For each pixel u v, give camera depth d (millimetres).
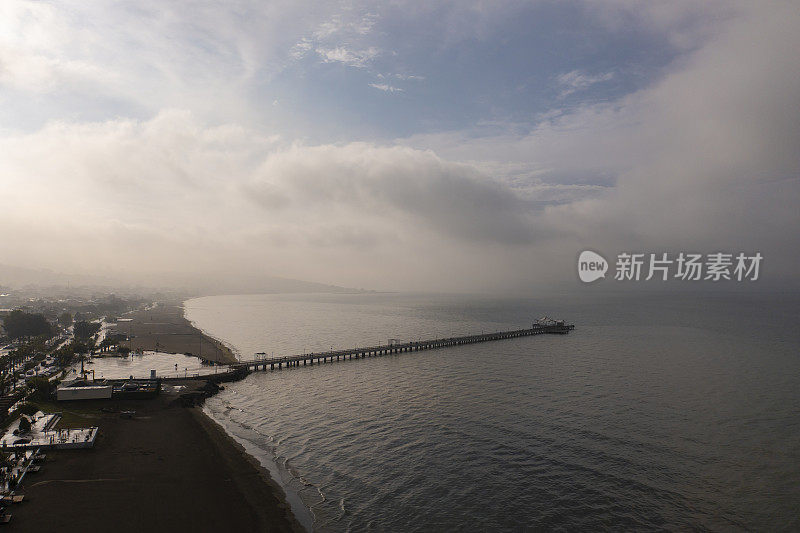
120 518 50312
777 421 86000
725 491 58906
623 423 84625
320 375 135375
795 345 187250
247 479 61969
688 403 98000
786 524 51438
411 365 150250
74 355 160375
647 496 57531
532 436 77875
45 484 56969
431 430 81250
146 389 103562
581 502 56062
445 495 57844
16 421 79625
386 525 51219
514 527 50781
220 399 107750
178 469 63938
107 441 73625
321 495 58031
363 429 82625
